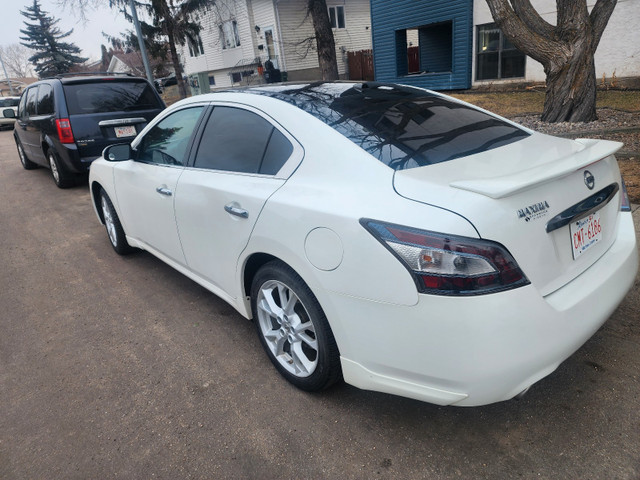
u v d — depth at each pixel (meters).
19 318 3.56
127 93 7.18
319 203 2.03
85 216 6.21
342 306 1.95
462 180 1.81
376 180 1.94
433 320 1.69
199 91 26.30
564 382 2.38
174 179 3.09
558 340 1.76
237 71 27.11
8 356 3.05
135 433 2.29
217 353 2.91
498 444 2.05
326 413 2.32
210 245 2.83
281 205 2.19
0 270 4.57
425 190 1.80
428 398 1.84
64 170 7.52
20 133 8.98
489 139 2.34
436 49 15.84
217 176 2.73
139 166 3.60
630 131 6.59
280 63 23.67
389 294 1.78
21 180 8.98
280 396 2.47
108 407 2.49
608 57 10.66
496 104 10.53
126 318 3.43
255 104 2.61
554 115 7.71
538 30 7.39
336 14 24.67
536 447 2.01
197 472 2.04
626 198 2.46
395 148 2.09
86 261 4.62
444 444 2.07
